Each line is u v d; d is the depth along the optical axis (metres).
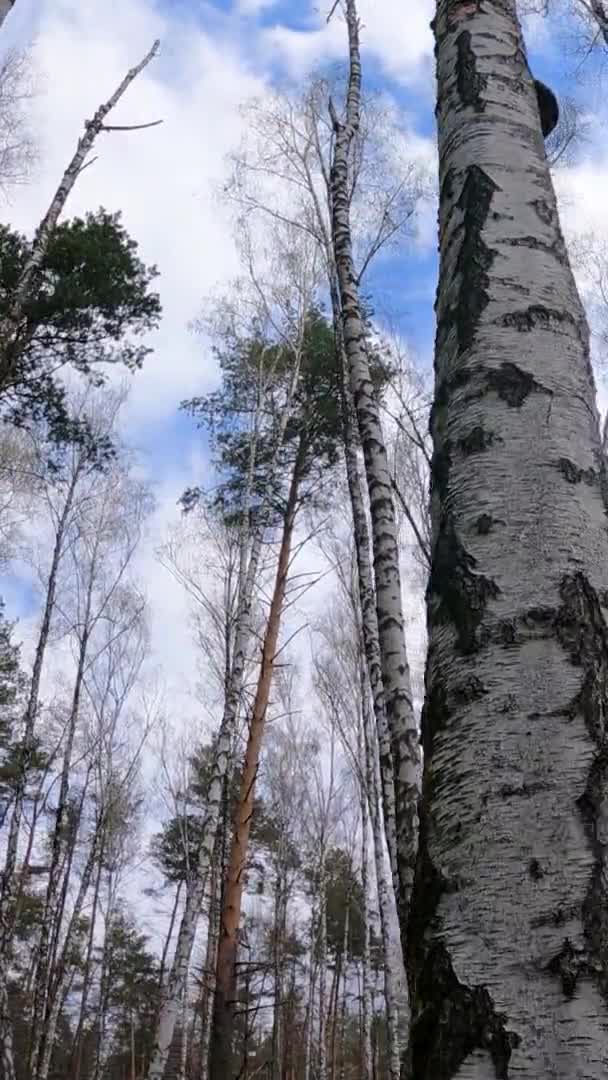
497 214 2.28
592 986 1.34
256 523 12.69
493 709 1.63
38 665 14.70
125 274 12.23
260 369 13.71
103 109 8.84
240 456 14.23
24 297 8.71
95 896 20.94
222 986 7.76
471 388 2.04
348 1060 28.69
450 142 2.51
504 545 1.81
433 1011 1.44
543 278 2.19
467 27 2.67
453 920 1.49
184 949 9.95
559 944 1.38
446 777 1.64
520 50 2.67
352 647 17.09
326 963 26.30
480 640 1.71
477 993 1.40
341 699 16.78
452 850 1.55
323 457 14.02
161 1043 9.37
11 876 13.42
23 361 12.58
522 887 1.45
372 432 5.25
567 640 1.67
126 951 28.36
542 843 1.48
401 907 3.73
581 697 1.60
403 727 4.27
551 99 2.84
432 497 2.06
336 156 6.53
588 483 1.90
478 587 1.77
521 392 2.00
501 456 1.93
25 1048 21.28
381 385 11.62
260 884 25.50
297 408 13.87
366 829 16.03
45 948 15.37
